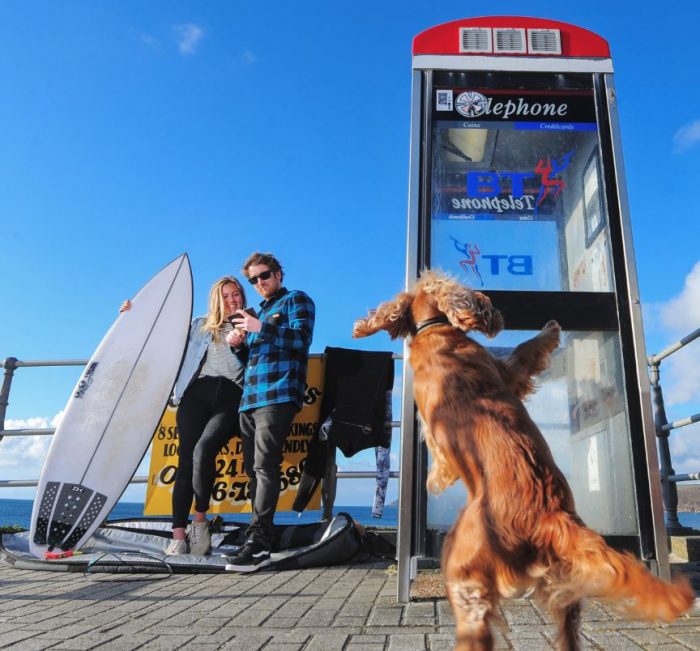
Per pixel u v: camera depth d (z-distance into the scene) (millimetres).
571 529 1793
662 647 2514
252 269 5012
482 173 4172
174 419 5598
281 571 4418
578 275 4094
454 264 4062
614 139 3934
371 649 2555
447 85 4066
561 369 4066
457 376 2389
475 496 2018
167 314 5691
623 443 3684
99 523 4926
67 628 2959
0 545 5086
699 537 4707
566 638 2021
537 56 4078
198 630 2895
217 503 5363
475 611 1845
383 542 4961
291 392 4551
